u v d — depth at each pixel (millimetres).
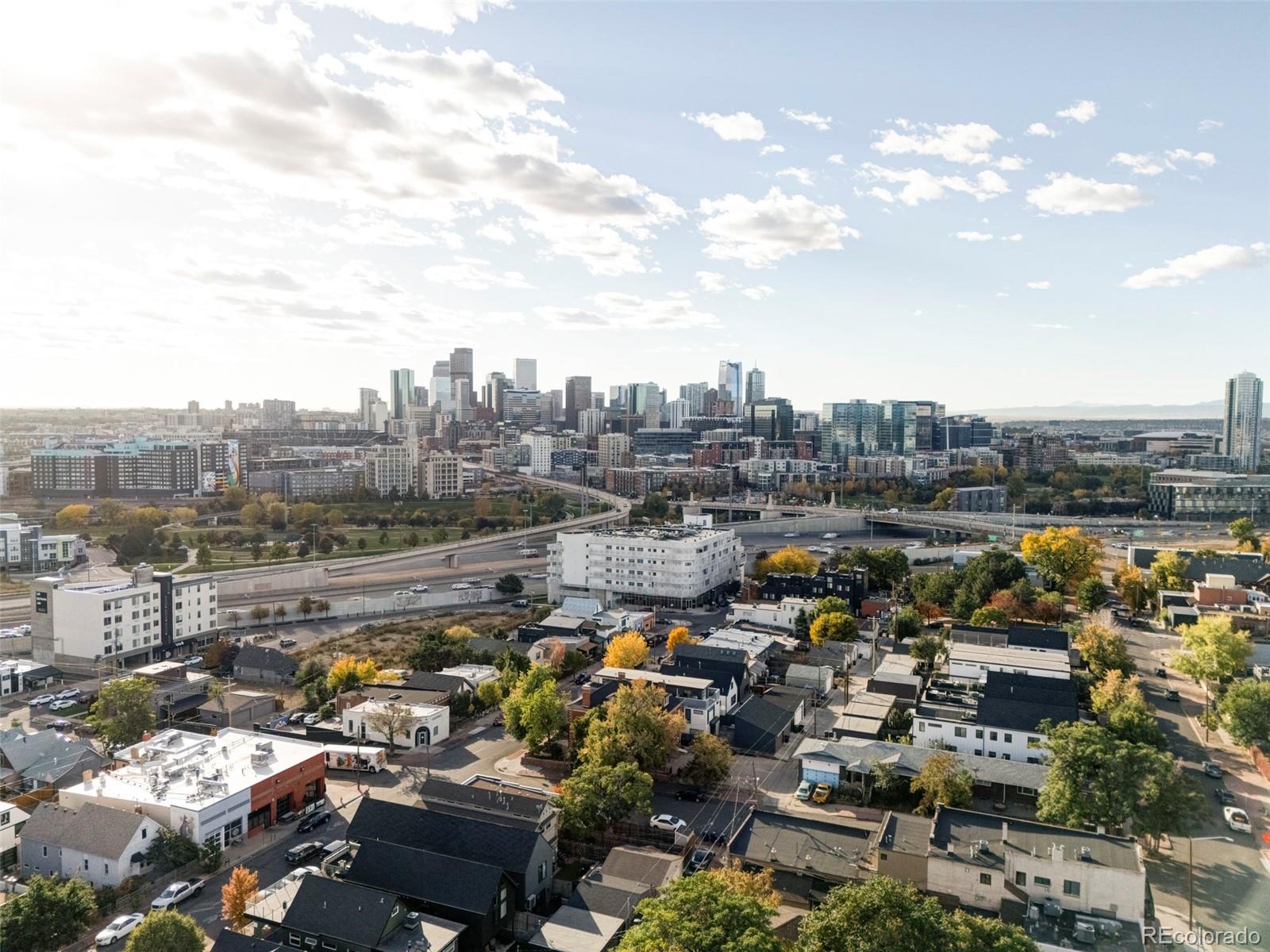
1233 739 160750
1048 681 178875
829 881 114188
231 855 129750
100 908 113625
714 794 150125
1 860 124812
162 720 186125
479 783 147000
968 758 151000
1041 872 105312
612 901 108062
